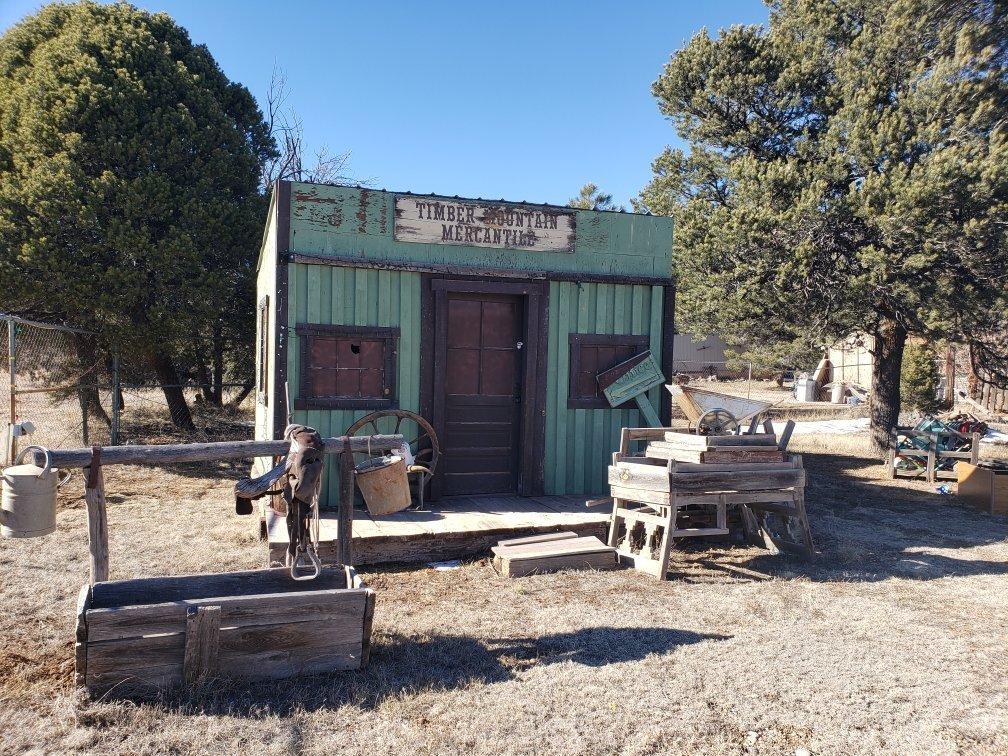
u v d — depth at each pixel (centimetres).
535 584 589
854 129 1134
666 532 616
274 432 727
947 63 1064
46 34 1362
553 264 820
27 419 1303
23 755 324
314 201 736
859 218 1120
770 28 1405
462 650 455
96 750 330
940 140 1072
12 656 426
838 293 1170
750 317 1276
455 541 657
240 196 1388
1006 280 1059
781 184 1180
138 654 370
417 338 776
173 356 1452
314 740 344
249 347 1574
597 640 475
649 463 716
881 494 1057
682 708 386
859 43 1188
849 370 2756
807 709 389
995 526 858
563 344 825
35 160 1160
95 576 413
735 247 1197
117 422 1245
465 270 780
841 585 607
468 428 810
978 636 496
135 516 811
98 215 1164
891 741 360
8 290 1123
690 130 1430
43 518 404
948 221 1044
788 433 687
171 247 1172
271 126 2403
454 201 782
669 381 858
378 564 633
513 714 374
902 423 1625
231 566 622
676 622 512
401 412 751
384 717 367
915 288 1083
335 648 411
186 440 1355
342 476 479
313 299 736
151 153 1219
